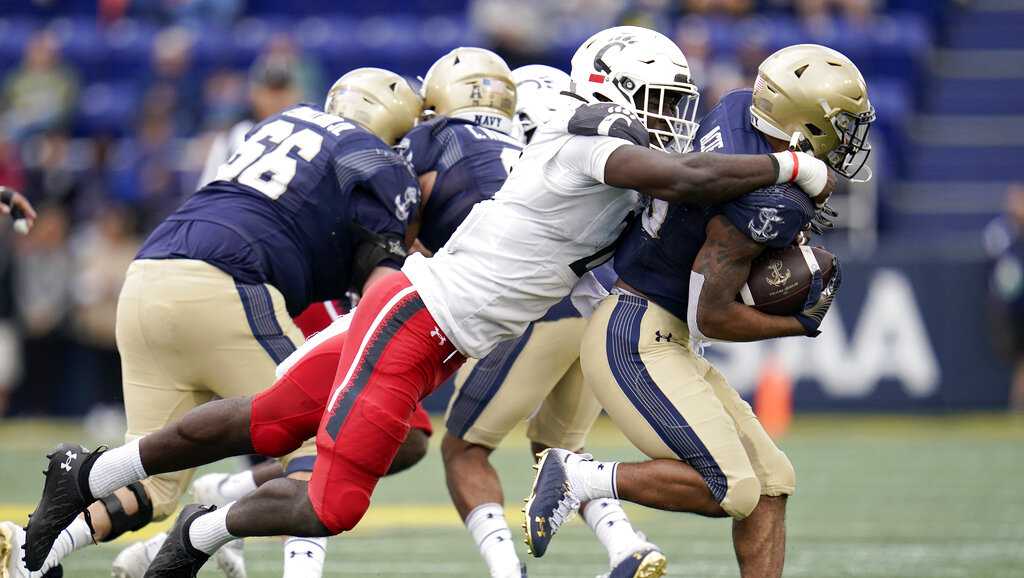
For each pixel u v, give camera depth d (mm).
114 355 39094
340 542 20922
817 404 38344
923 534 21766
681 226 13797
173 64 45219
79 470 13742
